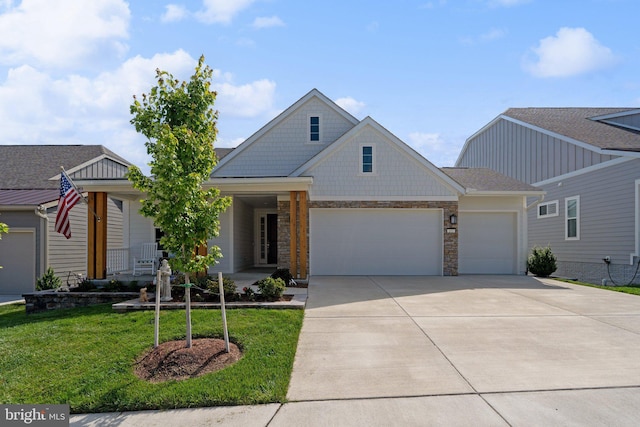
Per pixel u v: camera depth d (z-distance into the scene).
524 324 7.56
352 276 14.69
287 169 16.53
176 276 10.80
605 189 14.98
